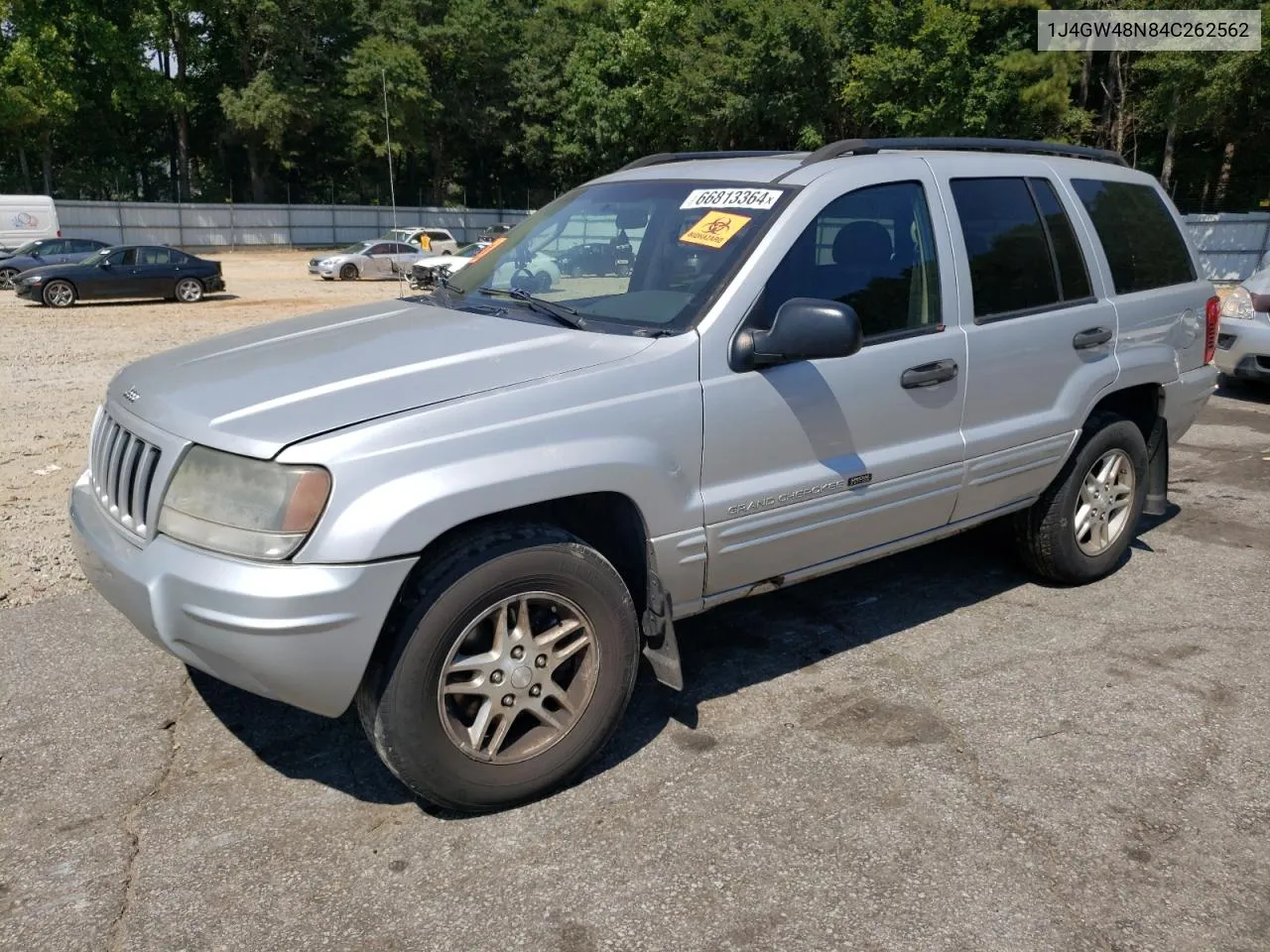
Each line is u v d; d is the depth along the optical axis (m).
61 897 2.67
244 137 51.94
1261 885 2.74
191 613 2.71
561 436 2.94
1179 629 4.36
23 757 3.33
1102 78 30.05
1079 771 3.27
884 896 2.68
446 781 2.90
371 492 2.67
